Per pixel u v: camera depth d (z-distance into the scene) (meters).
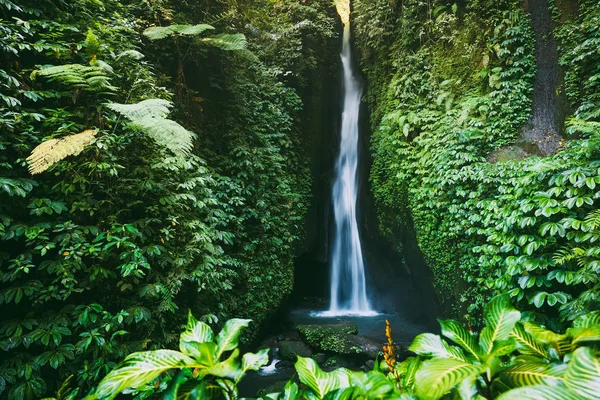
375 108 9.35
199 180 4.84
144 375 1.05
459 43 7.38
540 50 6.48
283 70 9.30
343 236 11.21
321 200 11.20
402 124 7.51
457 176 6.08
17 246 3.49
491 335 1.17
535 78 6.48
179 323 4.53
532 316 4.29
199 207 5.11
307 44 10.11
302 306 11.33
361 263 10.91
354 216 10.95
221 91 7.15
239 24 7.87
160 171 4.57
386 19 8.82
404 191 7.71
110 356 3.46
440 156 6.54
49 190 3.55
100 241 3.78
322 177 11.12
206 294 5.20
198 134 6.38
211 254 5.20
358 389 1.08
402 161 7.61
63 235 3.32
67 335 3.33
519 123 6.39
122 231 3.78
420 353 1.23
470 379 0.92
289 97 9.00
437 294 7.02
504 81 6.58
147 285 3.84
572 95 5.95
